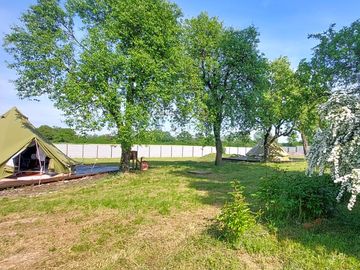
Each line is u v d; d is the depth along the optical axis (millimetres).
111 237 6605
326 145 6027
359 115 5742
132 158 22641
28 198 11289
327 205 7168
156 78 18203
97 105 17375
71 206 9750
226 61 26234
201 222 7609
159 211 8742
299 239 6035
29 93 19484
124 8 18125
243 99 26312
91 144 42188
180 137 26562
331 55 14359
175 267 4984
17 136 16406
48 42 18078
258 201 9031
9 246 6191
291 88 25266
